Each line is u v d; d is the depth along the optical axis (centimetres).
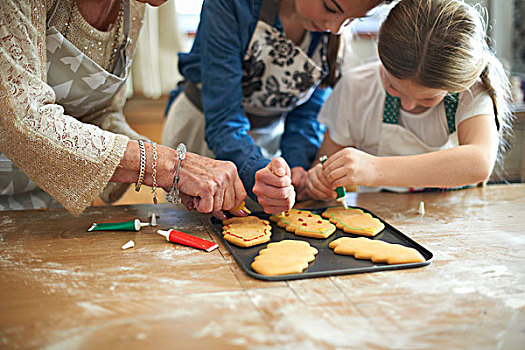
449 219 104
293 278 75
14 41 81
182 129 150
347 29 135
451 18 103
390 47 107
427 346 57
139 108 350
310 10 107
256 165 112
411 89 107
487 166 110
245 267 77
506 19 298
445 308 66
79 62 103
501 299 68
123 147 89
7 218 104
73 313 65
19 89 81
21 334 60
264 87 136
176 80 354
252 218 103
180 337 59
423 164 109
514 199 119
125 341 58
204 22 121
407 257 80
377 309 65
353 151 110
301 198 123
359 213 106
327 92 149
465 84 103
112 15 108
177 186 95
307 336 59
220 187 96
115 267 79
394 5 115
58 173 88
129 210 112
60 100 109
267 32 124
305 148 141
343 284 73
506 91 127
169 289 71
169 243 91
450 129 130
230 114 121
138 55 341
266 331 60
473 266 79
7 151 87
